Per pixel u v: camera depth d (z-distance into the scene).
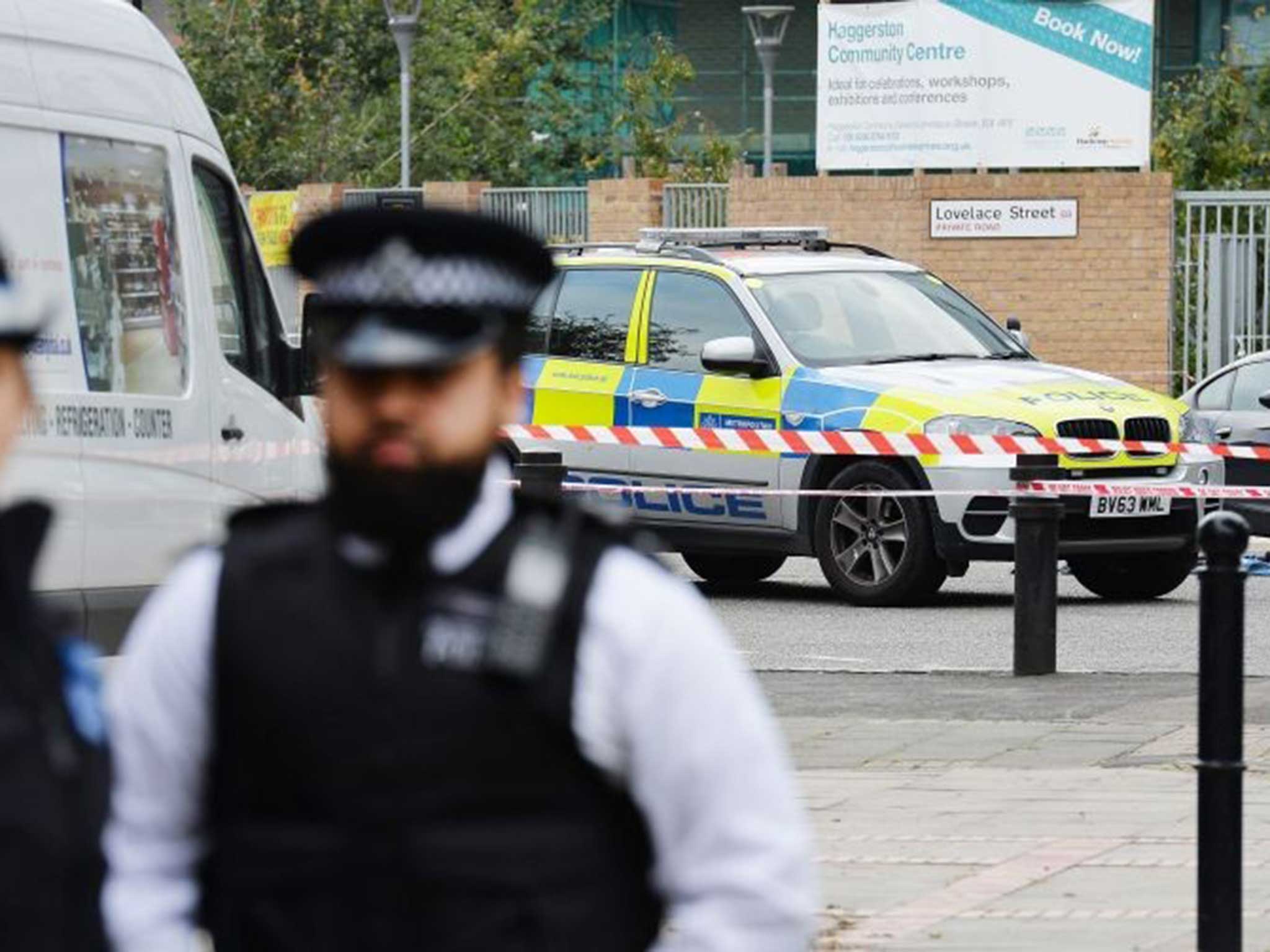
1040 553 40.34
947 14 86.94
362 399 9.34
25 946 8.99
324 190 88.94
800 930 9.52
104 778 9.33
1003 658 43.22
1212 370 85.50
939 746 33.72
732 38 151.50
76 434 29.83
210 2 118.12
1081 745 33.59
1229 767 20.61
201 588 9.48
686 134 150.62
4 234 29.11
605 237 90.81
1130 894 24.67
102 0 31.33
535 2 124.00
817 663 42.75
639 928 9.51
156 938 9.66
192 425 31.94
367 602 9.28
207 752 9.56
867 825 28.16
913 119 87.56
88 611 29.88
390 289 9.24
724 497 50.94
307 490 34.69
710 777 9.37
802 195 88.56
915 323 52.91
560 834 9.23
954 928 23.33
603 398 52.72
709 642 9.42
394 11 84.44
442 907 9.15
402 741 9.13
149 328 31.33
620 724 9.27
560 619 9.21
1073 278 86.50
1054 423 48.59
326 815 9.19
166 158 32.03
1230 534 20.56
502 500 9.53
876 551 49.94
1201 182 100.00
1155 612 49.75
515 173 121.25
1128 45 86.00
